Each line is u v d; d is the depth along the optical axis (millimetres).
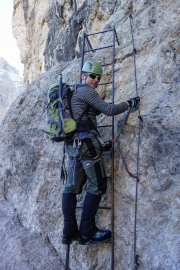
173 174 3576
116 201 3969
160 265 3289
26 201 5324
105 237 3777
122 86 4773
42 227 4738
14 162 5941
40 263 4328
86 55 6059
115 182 4062
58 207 4695
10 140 6359
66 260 3922
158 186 3631
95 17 8578
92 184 3729
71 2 12734
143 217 3625
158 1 5160
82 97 3723
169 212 3445
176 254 3207
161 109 4004
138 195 3756
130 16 5367
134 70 4730
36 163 5531
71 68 6145
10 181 5867
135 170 3902
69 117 3676
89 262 3932
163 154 3727
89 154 3635
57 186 4902
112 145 4129
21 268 4375
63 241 3779
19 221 5219
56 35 14242
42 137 5684
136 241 3576
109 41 5594
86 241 3748
